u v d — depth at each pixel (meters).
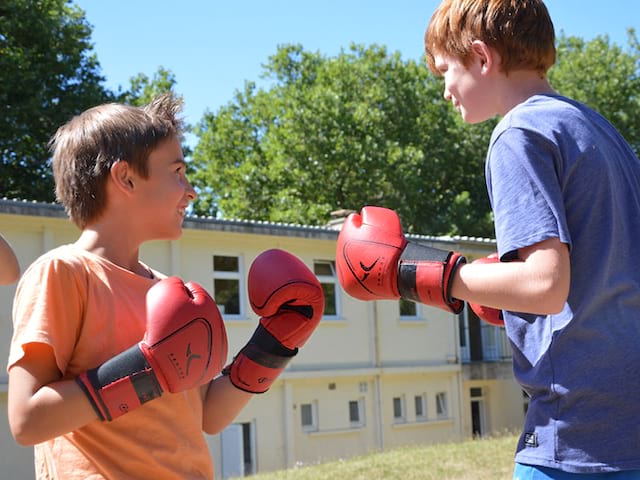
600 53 34.59
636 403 2.12
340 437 17.09
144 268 2.61
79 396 2.12
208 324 2.23
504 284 2.11
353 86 33.50
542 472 2.20
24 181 24.50
